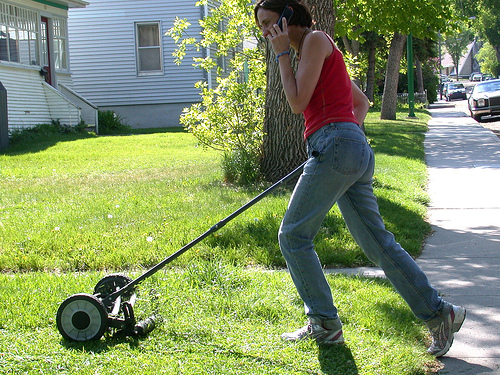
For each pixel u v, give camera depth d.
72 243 5.85
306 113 3.19
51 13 20.50
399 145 15.50
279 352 3.25
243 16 10.66
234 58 11.34
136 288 4.13
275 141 9.12
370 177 3.26
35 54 19.55
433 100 56.22
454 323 3.30
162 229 6.27
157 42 23.69
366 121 25.59
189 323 3.65
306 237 3.23
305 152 9.09
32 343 3.44
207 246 5.59
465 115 30.70
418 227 6.67
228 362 3.14
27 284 4.51
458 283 4.76
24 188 9.53
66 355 3.26
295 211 3.17
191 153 14.33
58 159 13.32
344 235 5.95
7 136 15.30
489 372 3.17
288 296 4.19
